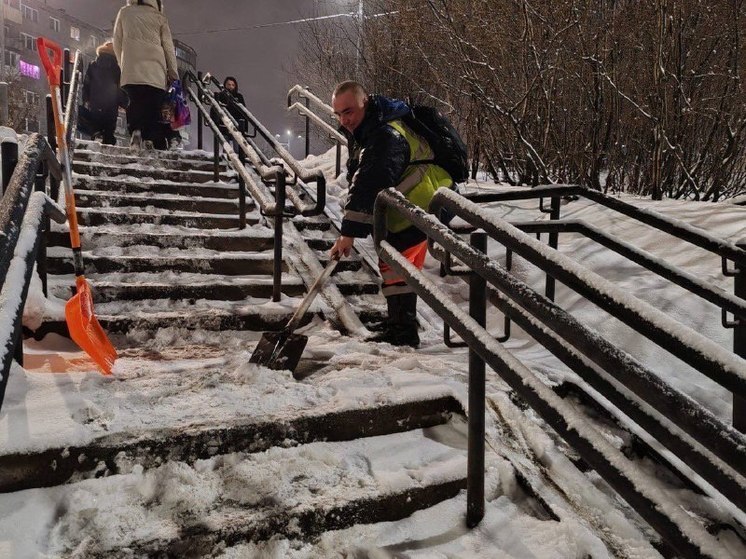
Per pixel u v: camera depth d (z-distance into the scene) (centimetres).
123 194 514
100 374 257
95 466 193
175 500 188
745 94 558
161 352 315
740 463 108
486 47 638
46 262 341
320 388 255
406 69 818
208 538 175
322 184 391
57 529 172
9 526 167
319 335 368
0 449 180
